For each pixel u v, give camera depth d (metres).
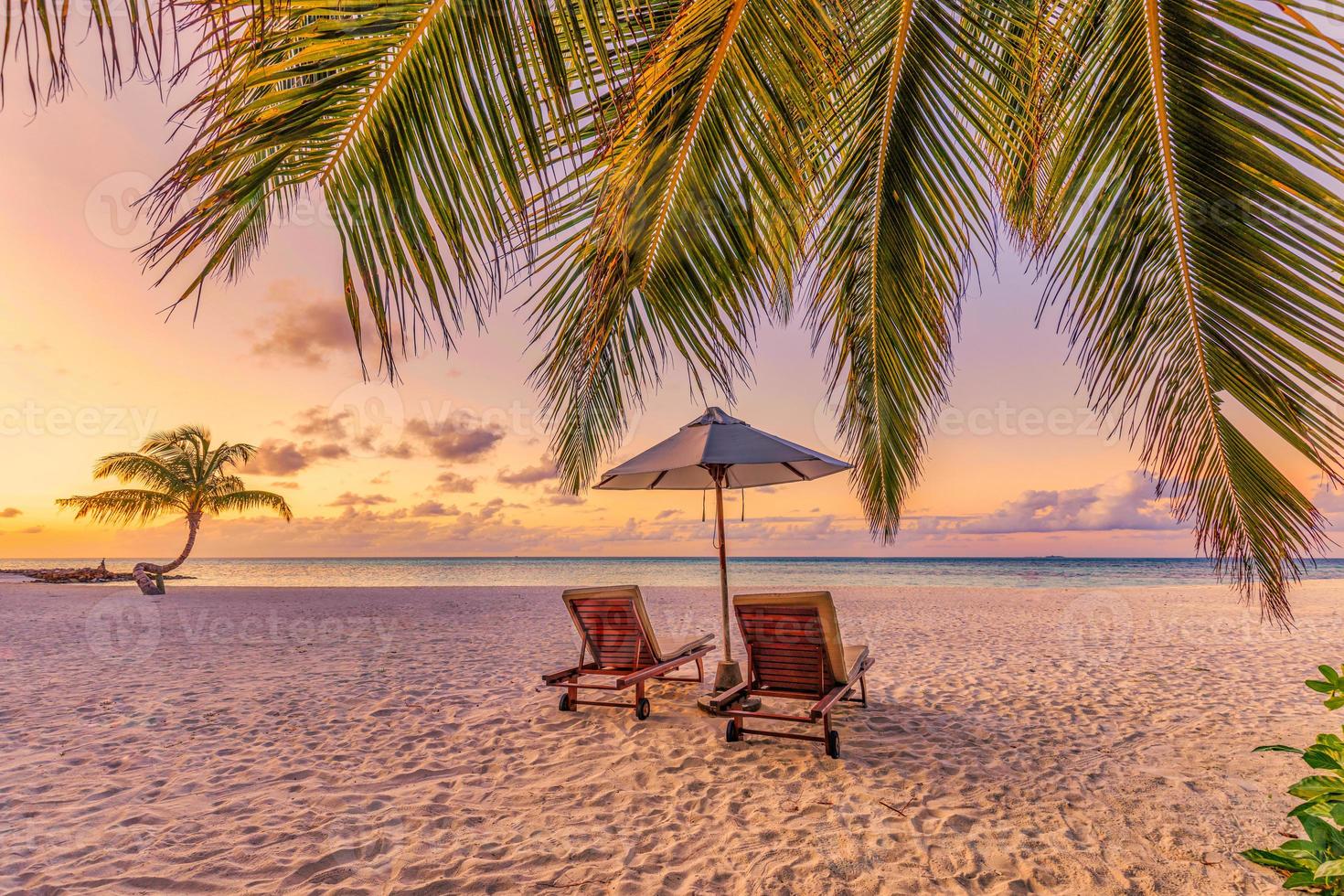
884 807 3.02
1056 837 2.72
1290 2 1.56
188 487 17.52
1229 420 2.17
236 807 3.08
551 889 2.36
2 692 5.51
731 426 4.50
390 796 3.20
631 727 4.28
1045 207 2.46
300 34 1.11
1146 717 4.55
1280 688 5.45
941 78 2.48
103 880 2.43
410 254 1.30
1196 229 2.05
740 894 2.31
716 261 2.17
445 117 1.30
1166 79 1.99
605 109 1.72
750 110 1.98
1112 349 2.31
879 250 3.08
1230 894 2.30
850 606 13.07
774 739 4.03
